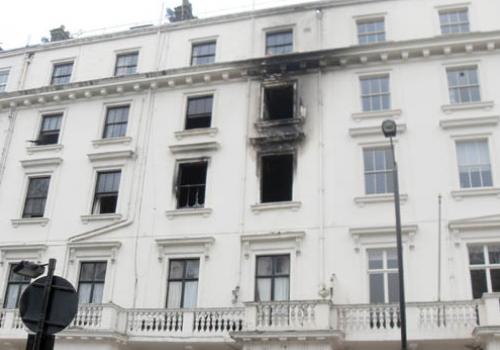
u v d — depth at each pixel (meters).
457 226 20.41
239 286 21.70
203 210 23.42
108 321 20.94
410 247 20.59
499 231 20.16
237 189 23.48
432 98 22.91
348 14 25.64
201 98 26.25
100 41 29.44
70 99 28.02
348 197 22.06
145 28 28.73
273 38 26.55
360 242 21.17
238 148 24.28
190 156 24.77
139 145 25.77
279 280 21.67
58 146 27.03
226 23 27.53
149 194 24.59
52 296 7.16
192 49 27.67
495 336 16.95
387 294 20.36
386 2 25.34
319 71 24.58
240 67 25.38
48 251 24.75
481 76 22.83
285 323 18.89
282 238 21.92
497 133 21.72
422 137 22.34
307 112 23.98
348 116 23.52
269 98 25.48
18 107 28.86
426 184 21.52
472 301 18.19
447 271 19.97
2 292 24.47
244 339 18.83
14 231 25.75
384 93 23.77
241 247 22.33
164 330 20.91
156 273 22.94
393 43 23.56
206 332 20.41
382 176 22.33
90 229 24.67
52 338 7.04
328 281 20.81
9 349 22.56
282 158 23.97
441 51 23.38
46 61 30.03
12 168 27.41
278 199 23.48
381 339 18.52
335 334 18.05
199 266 22.69
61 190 25.95
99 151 26.30
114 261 23.59
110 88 27.17
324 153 23.06
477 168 21.62
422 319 18.44
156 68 27.55
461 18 24.47
